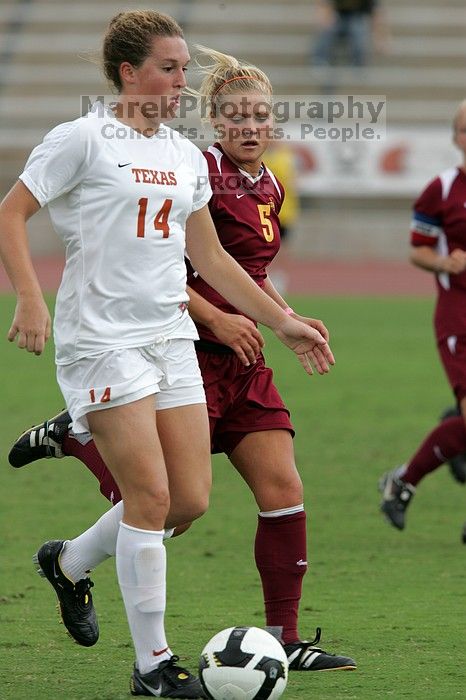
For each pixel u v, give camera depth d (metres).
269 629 16.39
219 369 16.62
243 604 19.45
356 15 103.75
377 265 92.81
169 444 14.87
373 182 93.88
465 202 24.95
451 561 22.84
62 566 16.05
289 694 14.50
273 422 16.64
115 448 14.35
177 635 17.45
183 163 15.00
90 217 14.34
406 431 36.44
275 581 16.42
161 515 14.43
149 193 14.41
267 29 110.12
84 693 14.54
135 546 14.41
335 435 35.78
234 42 109.06
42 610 19.06
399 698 14.26
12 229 14.16
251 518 26.56
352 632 17.64
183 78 14.81
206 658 14.05
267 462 16.48
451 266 24.06
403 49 106.88
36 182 14.19
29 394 42.00
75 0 113.44
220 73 17.08
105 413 14.36
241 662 13.86
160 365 14.73
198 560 22.78
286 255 96.62
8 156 104.75
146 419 14.38
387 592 20.34
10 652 16.61
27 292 14.03
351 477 30.64
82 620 16.34
